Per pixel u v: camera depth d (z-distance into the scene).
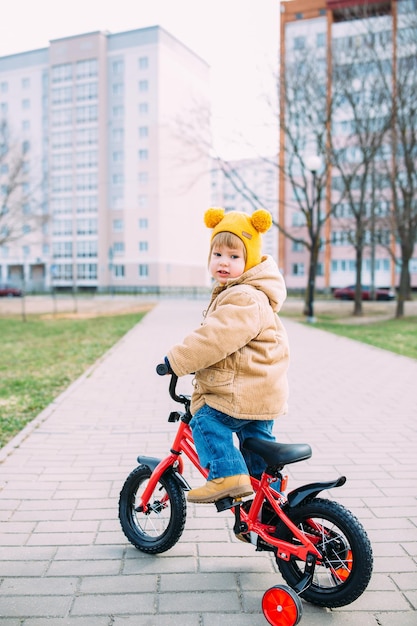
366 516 3.42
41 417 5.98
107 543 3.10
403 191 21.95
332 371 9.07
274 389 2.62
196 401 2.71
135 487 3.11
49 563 2.87
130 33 61.72
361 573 2.35
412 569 2.80
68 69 64.31
